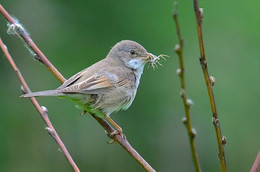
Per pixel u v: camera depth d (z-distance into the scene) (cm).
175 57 1551
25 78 1559
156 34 1580
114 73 802
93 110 762
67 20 1638
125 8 1625
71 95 719
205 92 1459
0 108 1530
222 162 495
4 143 1500
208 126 1446
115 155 1507
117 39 1619
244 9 1523
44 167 1486
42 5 1625
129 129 1543
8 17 662
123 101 802
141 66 861
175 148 1527
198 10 480
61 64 1606
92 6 1641
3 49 566
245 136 1431
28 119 1520
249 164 1418
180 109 1531
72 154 1488
